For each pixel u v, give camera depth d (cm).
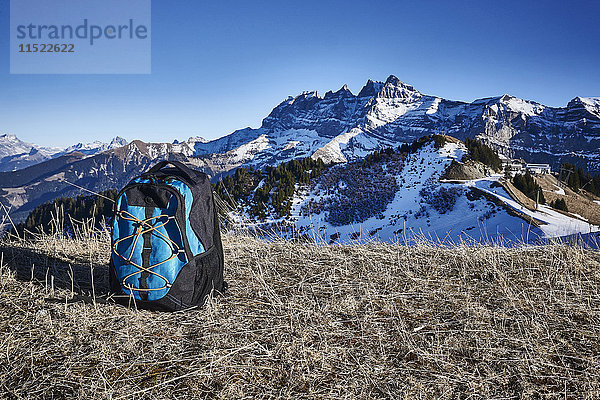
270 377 241
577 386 235
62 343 263
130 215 296
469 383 237
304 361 256
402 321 305
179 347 265
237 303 332
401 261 428
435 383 238
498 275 383
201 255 309
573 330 291
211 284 326
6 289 330
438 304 331
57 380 230
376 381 239
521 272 392
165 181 304
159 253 292
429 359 259
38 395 220
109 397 217
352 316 314
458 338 282
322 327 295
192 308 308
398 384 237
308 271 404
